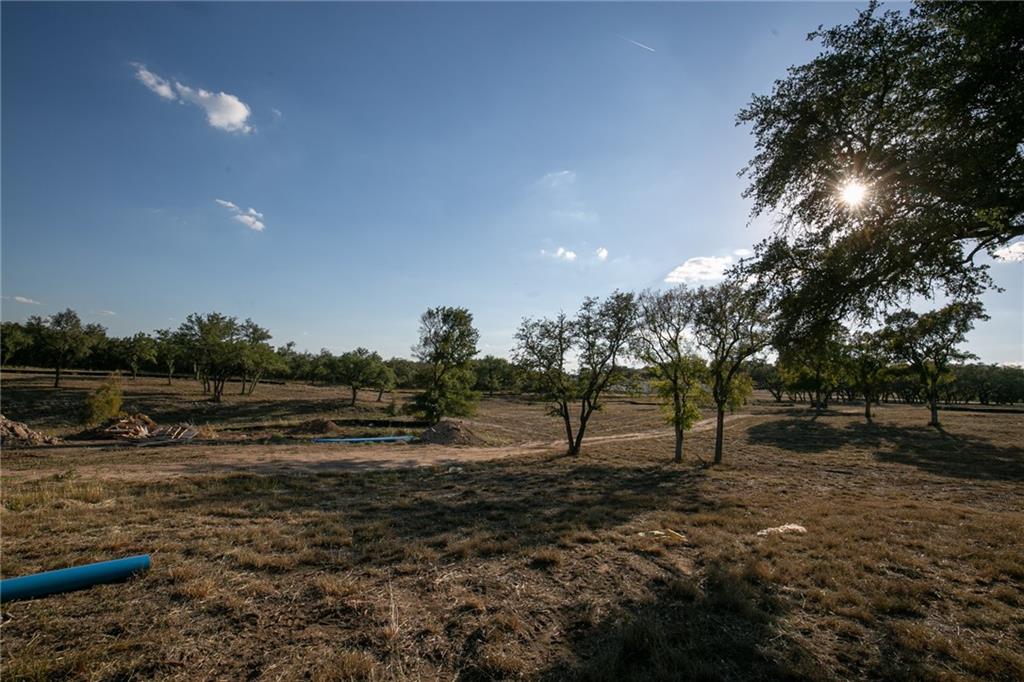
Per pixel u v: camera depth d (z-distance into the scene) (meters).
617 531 9.34
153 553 7.36
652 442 34.66
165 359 67.88
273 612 5.43
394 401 49.69
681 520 10.37
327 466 18.78
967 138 6.41
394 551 7.77
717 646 4.78
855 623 5.27
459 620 5.31
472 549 7.91
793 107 8.18
